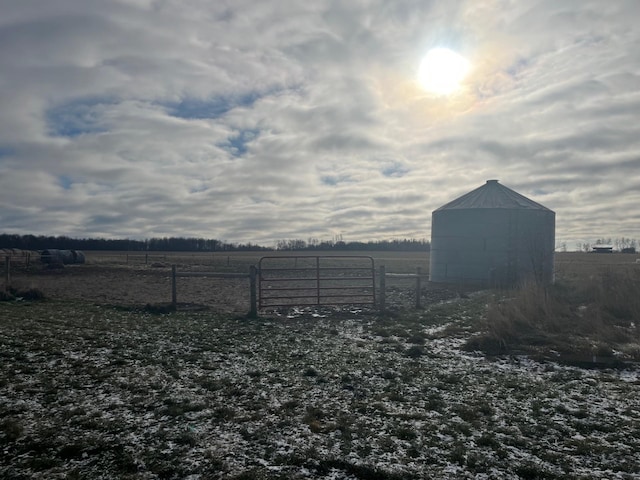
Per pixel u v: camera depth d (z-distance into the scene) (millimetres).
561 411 6352
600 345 9406
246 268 39094
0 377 7305
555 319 11562
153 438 5270
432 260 26391
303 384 7418
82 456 4816
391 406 6488
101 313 13820
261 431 5527
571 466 4770
